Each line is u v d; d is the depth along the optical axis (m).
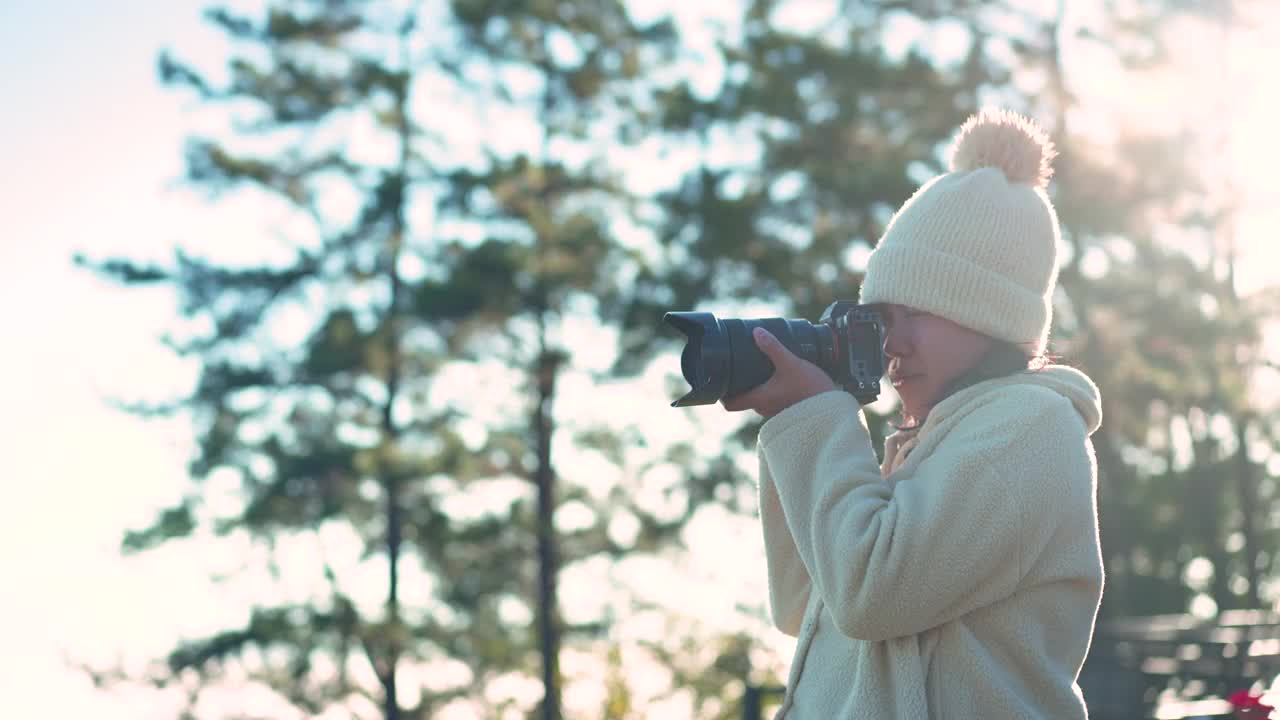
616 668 23.86
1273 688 5.81
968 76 18.88
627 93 21.14
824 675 1.86
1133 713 8.88
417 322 20.67
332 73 22.38
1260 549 27.53
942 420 1.82
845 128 18.64
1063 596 1.75
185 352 22.62
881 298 1.88
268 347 22.66
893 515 1.68
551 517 21.28
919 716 1.71
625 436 21.11
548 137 21.27
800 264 18.42
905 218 1.87
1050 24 19.61
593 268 19.94
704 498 20.55
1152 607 26.19
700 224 18.52
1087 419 1.87
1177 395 22.08
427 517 20.88
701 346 1.79
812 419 1.78
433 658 21.62
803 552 1.79
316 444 22.09
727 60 19.14
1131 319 20.94
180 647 21.81
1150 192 19.67
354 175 22.05
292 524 22.00
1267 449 26.48
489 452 21.25
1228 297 22.50
